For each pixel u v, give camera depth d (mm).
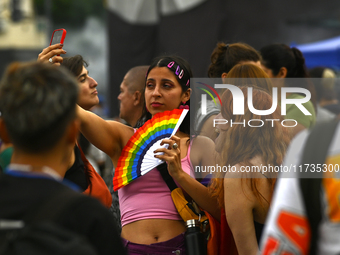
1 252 2814
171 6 16828
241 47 7562
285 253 3189
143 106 6742
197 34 16453
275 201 3330
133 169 5625
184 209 5441
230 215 5141
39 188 3090
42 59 5320
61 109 3176
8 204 3025
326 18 17078
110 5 18000
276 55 8125
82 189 5496
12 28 55875
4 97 3164
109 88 18250
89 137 5586
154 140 5637
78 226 3035
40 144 3186
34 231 2854
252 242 5066
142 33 17703
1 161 6441
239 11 16469
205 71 16406
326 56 16203
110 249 3166
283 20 16875
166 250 5316
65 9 87125
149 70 6129
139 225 5457
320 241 3100
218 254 5594
